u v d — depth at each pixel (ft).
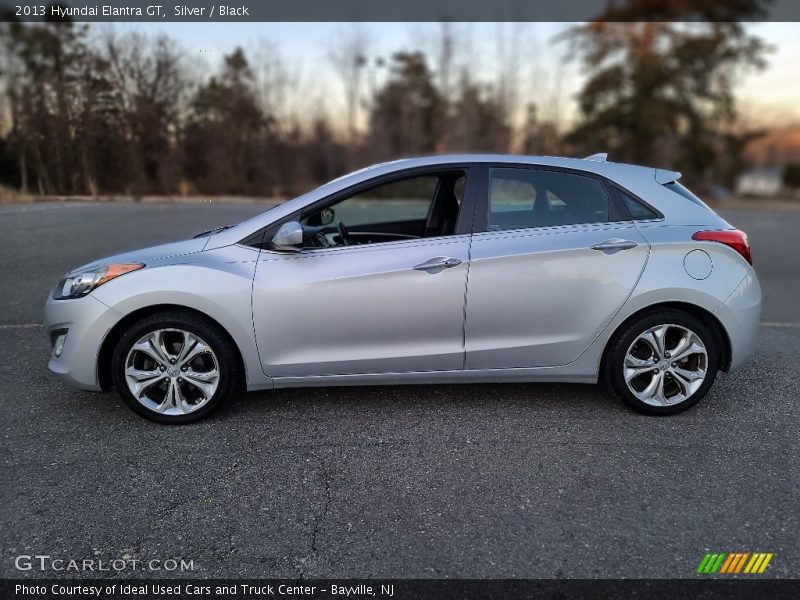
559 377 11.87
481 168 11.75
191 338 11.16
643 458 10.21
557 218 11.69
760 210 82.43
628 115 105.50
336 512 8.71
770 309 21.36
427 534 8.23
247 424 11.48
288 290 11.05
